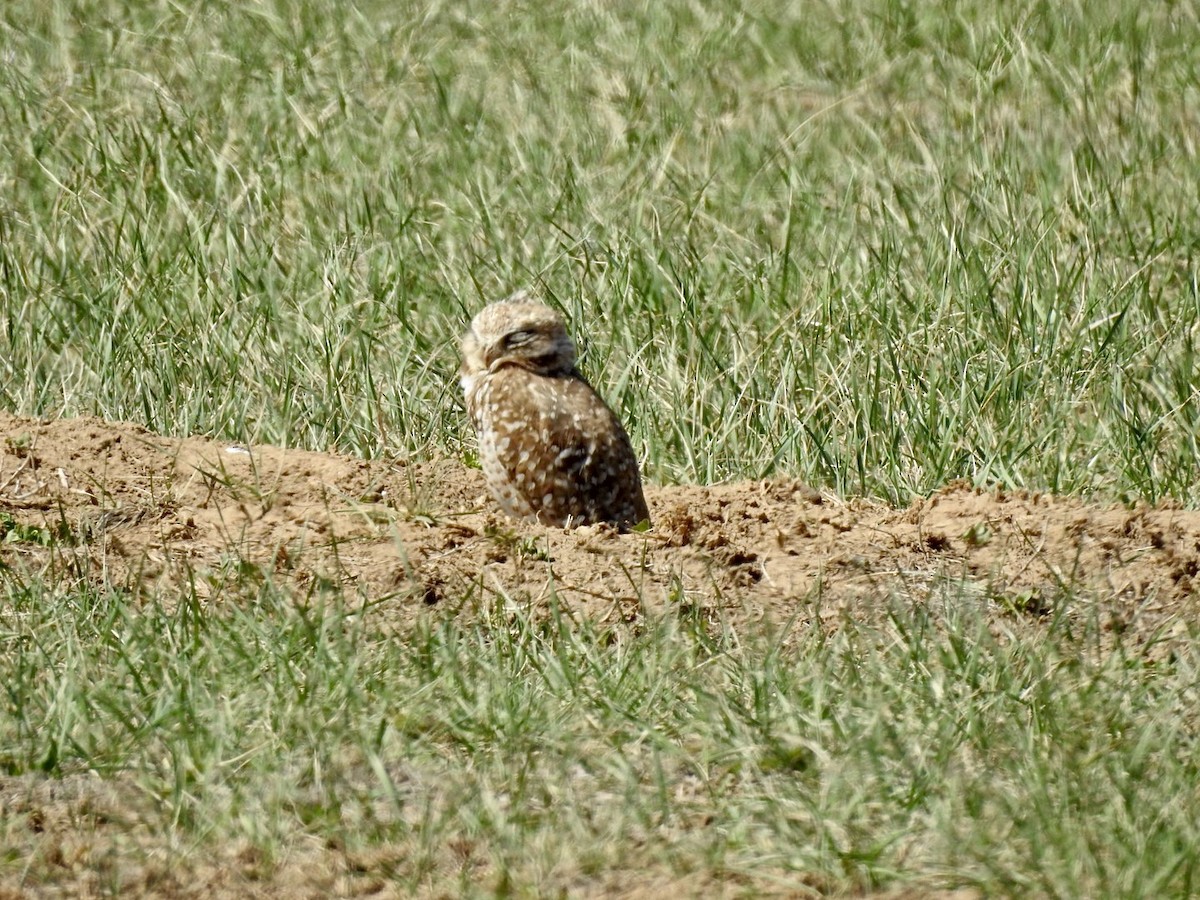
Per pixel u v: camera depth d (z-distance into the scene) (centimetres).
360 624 889
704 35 2408
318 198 1708
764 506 1095
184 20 2325
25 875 684
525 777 751
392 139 1888
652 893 671
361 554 998
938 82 2191
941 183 1653
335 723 787
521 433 1048
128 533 1032
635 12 2527
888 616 926
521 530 1028
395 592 948
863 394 1320
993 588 969
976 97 2034
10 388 1364
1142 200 1677
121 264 1495
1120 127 1866
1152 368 1348
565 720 802
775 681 830
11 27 2266
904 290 1480
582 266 1525
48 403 1350
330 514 1062
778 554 1008
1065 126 1930
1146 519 1047
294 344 1421
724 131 1991
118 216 1598
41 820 729
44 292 1490
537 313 1066
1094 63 2133
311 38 2258
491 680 834
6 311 1452
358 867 696
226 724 785
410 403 1341
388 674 842
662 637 893
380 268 1540
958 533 1045
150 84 2005
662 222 1648
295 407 1340
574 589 950
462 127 1938
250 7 2386
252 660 841
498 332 1066
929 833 706
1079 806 718
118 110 1880
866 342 1387
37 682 834
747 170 1845
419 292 1516
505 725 793
